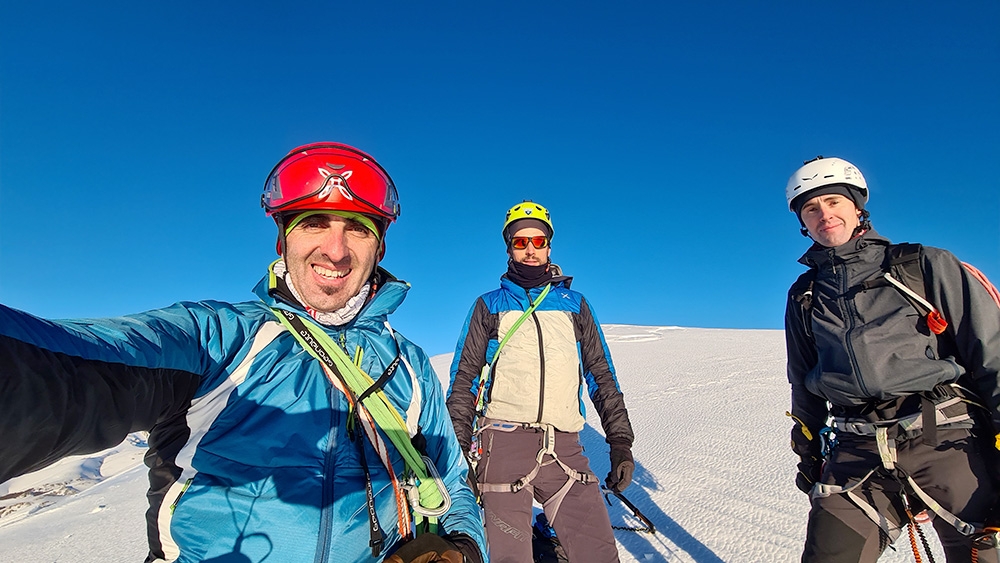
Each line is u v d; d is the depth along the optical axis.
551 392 2.61
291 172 1.26
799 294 2.23
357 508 1.13
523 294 2.91
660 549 2.82
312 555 1.05
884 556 2.53
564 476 2.54
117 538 3.69
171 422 1.03
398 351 1.40
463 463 1.61
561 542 2.46
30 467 0.65
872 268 1.96
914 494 1.78
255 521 1.03
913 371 1.75
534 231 2.98
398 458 1.28
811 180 2.14
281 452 1.07
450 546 1.23
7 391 0.60
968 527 1.64
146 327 0.90
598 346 3.01
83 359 0.72
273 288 1.21
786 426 4.91
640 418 6.02
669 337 15.10
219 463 1.05
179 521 1.03
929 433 1.71
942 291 1.78
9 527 4.37
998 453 1.65
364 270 1.32
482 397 2.82
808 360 2.24
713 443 4.66
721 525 3.00
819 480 2.04
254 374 1.10
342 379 1.18
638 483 3.90
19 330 0.65
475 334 2.92
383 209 1.33
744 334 14.27
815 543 1.91
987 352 1.66
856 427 1.89
